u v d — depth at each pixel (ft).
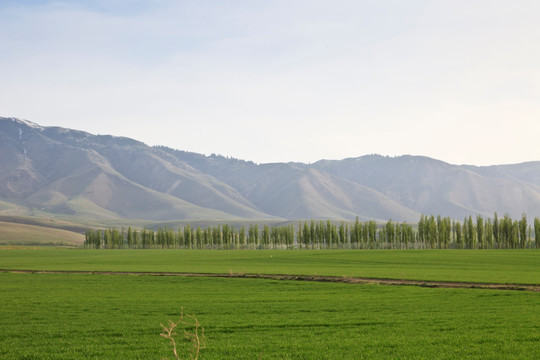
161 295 173.47
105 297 168.35
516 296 161.27
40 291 186.70
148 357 88.38
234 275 247.91
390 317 125.59
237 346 95.35
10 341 101.96
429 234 622.95
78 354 91.04
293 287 195.93
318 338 102.32
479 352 89.30
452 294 168.35
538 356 86.12
